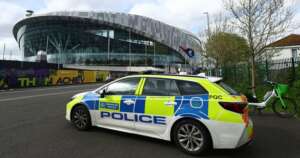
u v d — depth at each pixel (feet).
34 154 15.23
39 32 303.89
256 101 27.84
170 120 16.21
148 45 292.20
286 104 26.71
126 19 278.87
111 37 279.90
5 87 75.51
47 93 57.47
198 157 15.14
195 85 16.11
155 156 15.16
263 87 47.42
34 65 89.86
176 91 16.55
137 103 17.78
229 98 14.82
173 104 16.20
